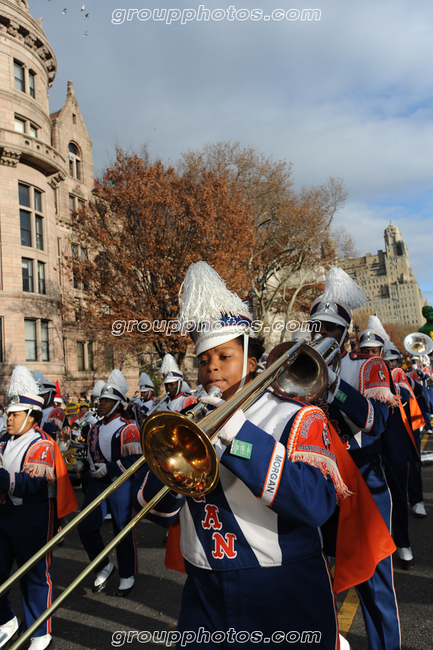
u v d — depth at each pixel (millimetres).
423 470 9344
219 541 1646
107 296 22984
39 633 3705
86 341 33688
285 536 1624
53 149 30172
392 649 2734
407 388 6477
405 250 152125
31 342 28500
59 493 3936
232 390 1804
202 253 21609
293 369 2037
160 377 28094
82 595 4754
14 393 4125
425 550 5172
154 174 22500
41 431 4113
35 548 3787
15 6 29000
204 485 1341
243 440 1480
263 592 1591
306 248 31406
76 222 25438
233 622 1606
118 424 5125
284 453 1518
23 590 3795
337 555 2266
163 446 1436
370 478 3262
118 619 4180
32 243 29172
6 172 27734
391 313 148250
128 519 4762
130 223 22047
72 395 32438
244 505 1626
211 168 29500
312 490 1505
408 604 3982
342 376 3363
